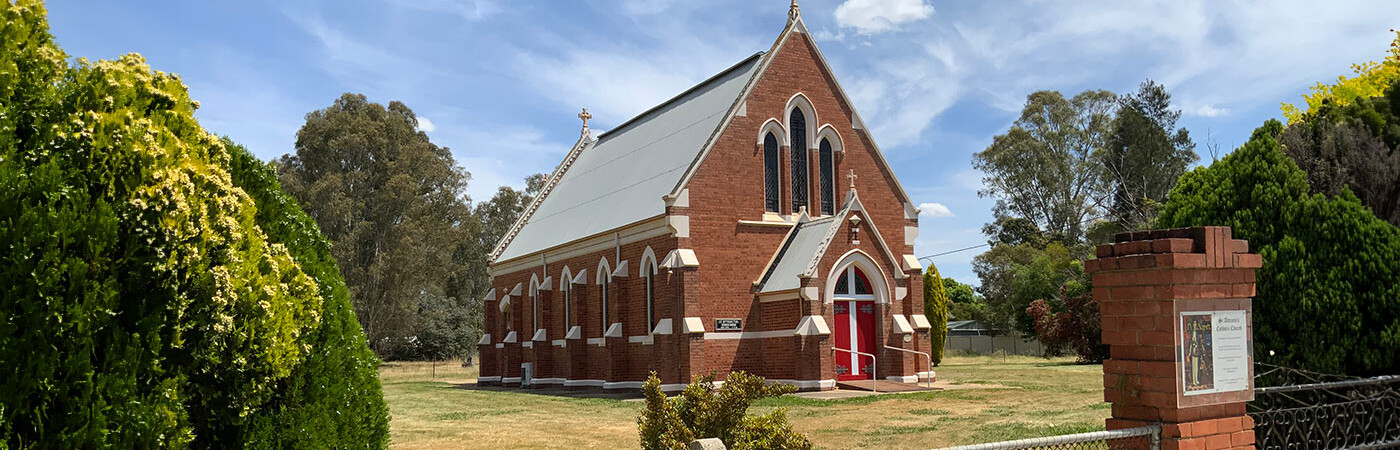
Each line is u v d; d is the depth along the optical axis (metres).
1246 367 8.96
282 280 8.10
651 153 41.28
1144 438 8.47
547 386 42.28
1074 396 27.41
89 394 6.21
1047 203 91.50
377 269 75.44
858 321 33.12
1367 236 11.13
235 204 7.63
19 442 5.89
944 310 54.19
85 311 6.23
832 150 37.59
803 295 31.59
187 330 7.06
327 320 8.48
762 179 35.84
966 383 34.00
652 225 35.22
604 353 37.69
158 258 6.76
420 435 21.98
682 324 32.97
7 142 6.35
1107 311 9.12
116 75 7.34
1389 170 15.20
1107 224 69.50
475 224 87.25
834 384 31.36
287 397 7.83
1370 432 10.66
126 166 6.80
